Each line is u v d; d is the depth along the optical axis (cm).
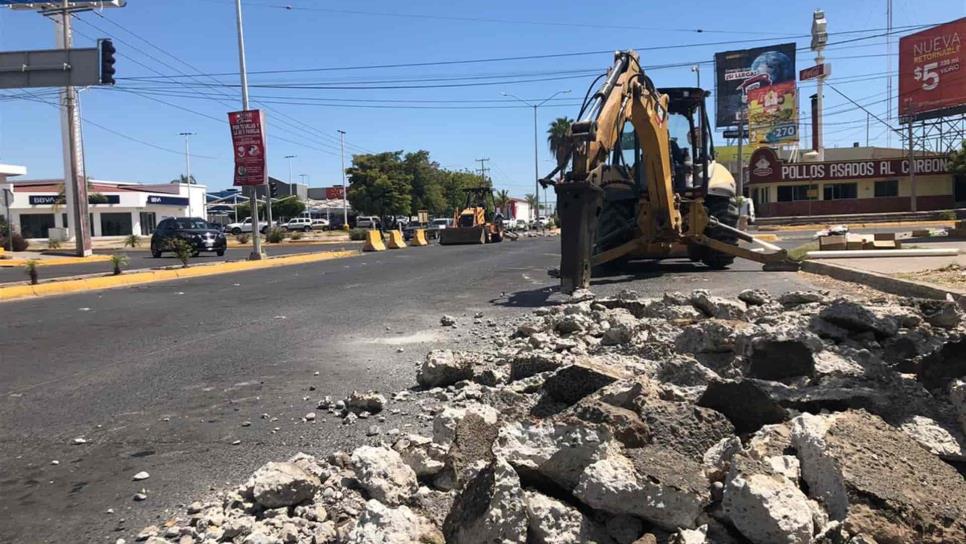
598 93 1048
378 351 787
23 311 1243
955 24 4512
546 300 1142
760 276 1345
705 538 280
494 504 288
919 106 4744
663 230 1383
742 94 5672
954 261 1276
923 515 281
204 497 404
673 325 729
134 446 493
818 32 5369
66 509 394
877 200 4891
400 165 7331
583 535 286
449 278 1605
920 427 372
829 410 402
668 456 322
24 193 5666
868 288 1066
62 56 2419
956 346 437
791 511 273
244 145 2477
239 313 1130
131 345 871
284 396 610
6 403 612
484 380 594
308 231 6738
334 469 403
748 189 5369
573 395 426
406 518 300
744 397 378
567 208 1034
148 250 3919
